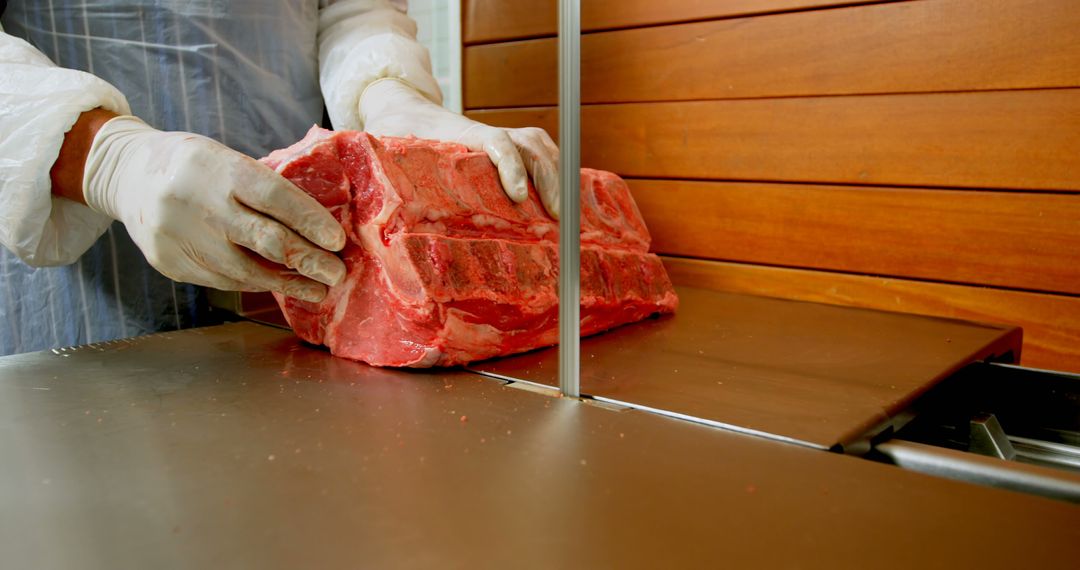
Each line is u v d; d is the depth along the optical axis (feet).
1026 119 4.60
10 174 3.66
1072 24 4.38
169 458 2.52
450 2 7.14
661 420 2.88
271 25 5.01
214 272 3.59
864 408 3.01
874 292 5.25
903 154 5.03
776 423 2.83
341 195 3.59
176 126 4.74
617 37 6.11
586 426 2.81
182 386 3.29
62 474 2.39
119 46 4.54
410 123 4.52
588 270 4.14
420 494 2.25
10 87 3.72
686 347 3.98
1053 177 4.57
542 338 3.97
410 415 2.93
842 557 1.89
